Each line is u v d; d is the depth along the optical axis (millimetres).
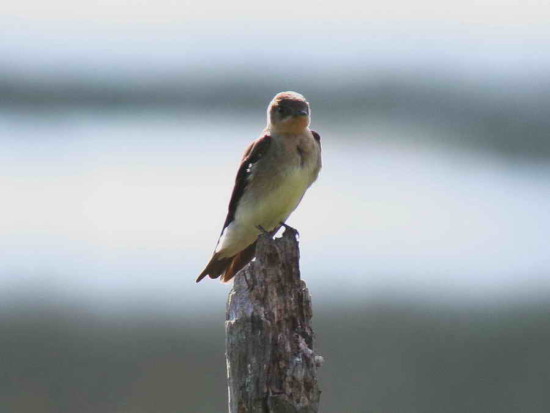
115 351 18156
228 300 8172
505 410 18047
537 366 18547
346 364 18328
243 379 7879
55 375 17797
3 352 17938
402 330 18844
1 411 17188
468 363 18641
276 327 8039
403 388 17797
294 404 7770
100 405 17344
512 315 19703
